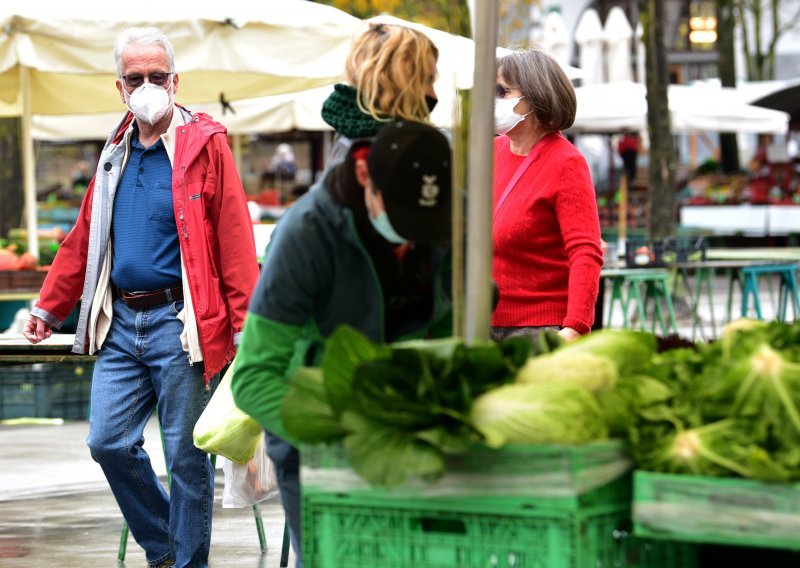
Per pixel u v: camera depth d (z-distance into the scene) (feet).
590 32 152.46
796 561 18.92
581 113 123.54
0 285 65.72
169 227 32.83
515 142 30.45
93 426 33.68
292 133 143.74
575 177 29.40
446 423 16.84
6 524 44.91
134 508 34.58
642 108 123.65
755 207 169.58
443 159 18.90
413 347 16.99
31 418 70.64
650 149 123.95
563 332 28.99
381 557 17.43
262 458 33.42
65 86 69.31
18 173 120.78
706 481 16.17
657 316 86.58
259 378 19.80
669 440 16.83
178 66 53.83
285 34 54.65
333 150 19.94
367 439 16.69
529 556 16.47
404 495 17.12
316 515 17.81
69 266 34.63
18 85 68.33
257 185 184.85
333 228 19.56
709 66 285.02
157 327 32.89
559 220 29.50
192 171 32.63
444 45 54.39
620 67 151.43
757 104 169.99
